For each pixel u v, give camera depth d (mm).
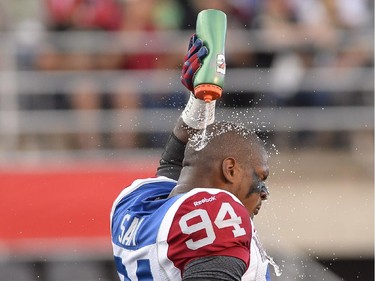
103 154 29016
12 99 29422
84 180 28578
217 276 10758
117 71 29406
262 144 12062
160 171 13336
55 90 29328
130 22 29594
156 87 29219
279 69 30094
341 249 30344
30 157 29156
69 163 28797
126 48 29344
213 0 29828
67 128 29312
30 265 30250
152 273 11406
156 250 11305
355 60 30578
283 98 30016
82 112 29391
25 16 30594
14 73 29344
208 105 12844
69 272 30891
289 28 30359
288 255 29438
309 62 30359
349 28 30812
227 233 10945
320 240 30125
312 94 30250
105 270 31406
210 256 10891
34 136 29453
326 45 30500
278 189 30156
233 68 29812
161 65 29453
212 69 11773
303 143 30609
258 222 27703
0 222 28141
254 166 11812
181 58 29453
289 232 29828
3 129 29359
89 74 29406
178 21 29719
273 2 30469
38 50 29469
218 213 11078
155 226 11406
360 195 30641
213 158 11727
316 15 30672
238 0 30094
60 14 29578
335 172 30672
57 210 28266
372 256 30516
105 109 29391
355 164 30797
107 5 29453
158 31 29609
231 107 29750
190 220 11070
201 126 13008
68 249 28625
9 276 30094
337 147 30891
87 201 28406
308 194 30312
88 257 28922
